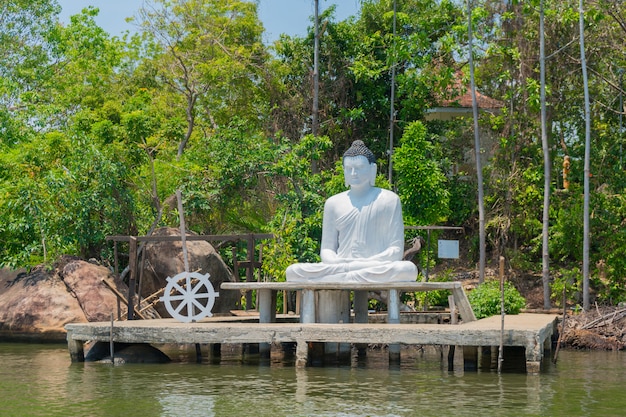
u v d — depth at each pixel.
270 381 12.70
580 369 14.45
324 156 30.16
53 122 28.69
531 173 26.77
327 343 15.67
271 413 10.01
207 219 26.30
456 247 20.23
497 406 10.46
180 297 15.98
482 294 19.45
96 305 19.83
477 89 31.91
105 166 23.09
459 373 13.71
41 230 21.97
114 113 29.56
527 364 13.30
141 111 26.12
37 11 34.38
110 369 14.31
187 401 10.87
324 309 15.62
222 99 32.22
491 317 17.48
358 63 28.98
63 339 19.66
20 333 19.75
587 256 22.86
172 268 20.98
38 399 11.11
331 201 16.80
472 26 26.88
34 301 19.98
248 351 17.30
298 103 30.41
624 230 24.45
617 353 17.69
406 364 15.25
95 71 33.69
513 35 26.73
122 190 23.69
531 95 25.09
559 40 26.27
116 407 10.47
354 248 16.31
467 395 11.34
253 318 17.95
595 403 10.72
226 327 14.05
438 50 29.23
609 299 24.31
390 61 28.34
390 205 16.36
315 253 23.20
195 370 14.18
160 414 10.00
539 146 27.14
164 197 26.67
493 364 14.95
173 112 31.45
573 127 28.66
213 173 26.08
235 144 26.22
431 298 23.19
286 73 30.53
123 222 23.33
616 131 28.11
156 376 13.36
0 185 23.33
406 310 21.17
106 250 22.84
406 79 28.30
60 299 20.03
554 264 28.38
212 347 16.53
